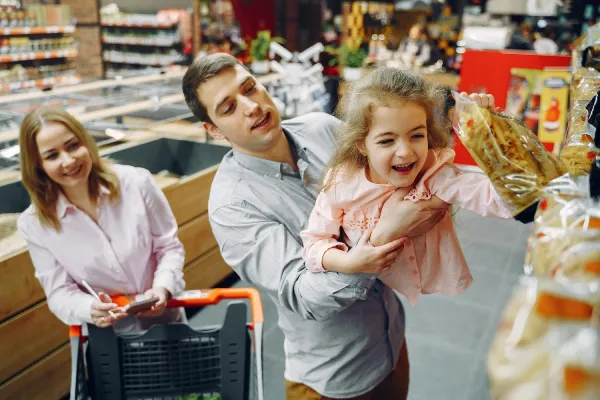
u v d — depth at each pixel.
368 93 1.03
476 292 3.79
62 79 6.45
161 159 4.33
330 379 1.56
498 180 0.81
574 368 0.40
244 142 1.47
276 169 1.52
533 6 6.77
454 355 3.14
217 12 8.13
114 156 3.86
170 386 1.84
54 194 1.94
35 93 4.07
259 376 1.65
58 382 2.80
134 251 2.08
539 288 0.47
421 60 7.97
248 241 1.43
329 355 1.54
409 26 9.11
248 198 1.50
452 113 1.04
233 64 1.45
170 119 4.51
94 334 1.76
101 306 1.73
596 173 0.55
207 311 3.66
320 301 1.20
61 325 2.78
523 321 0.47
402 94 1.00
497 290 3.82
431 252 1.22
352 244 1.20
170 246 2.19
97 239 2.02
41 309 2.66
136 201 2.10
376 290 1.52
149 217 2.15
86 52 7.42
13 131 3.36
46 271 1.99
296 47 9.32
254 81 1.47
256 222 1.45
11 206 3.19
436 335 3.32
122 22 7.73
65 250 1.99
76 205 2.01
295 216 1.51
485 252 4.37
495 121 0.83
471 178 1.04
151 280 2.20
